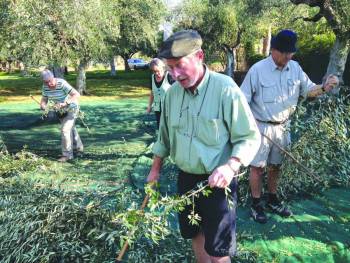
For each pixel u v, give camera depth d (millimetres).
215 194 2447
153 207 2350
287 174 4340
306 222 4039
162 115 2619
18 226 3203
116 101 15344
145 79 27469
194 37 2242
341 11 9781
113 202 3537
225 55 24125
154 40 17734
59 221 3242
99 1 10078
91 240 3137
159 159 2787
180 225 2697
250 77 3715
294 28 13945
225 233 2498
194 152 2408
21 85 24109
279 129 3779
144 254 3047
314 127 4348
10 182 4309
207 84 2346
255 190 3982
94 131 9156
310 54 15875
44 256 3031
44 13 8977
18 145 7930
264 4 13617
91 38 9992
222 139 2383
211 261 2590
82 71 17500
